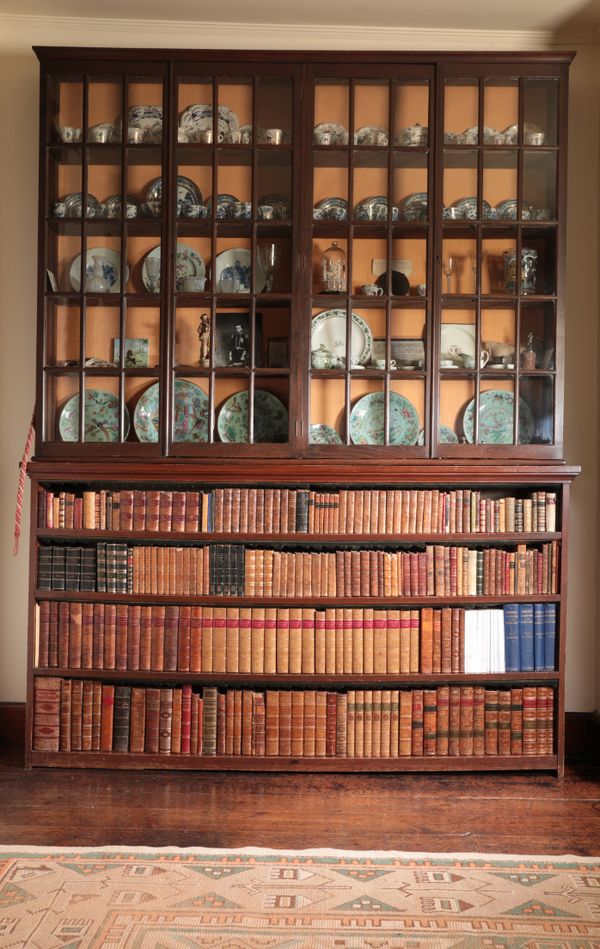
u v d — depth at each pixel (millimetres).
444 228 3703
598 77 4039
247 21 3975
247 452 3666
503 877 2754
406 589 3645
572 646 4090
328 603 3629
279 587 3629
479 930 2451
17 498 3689
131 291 3748
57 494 3699
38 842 2967
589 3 3779
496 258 3756
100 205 3725
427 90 3686
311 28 4000
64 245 3742
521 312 3740
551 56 3648
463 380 3742
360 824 3152
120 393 3682
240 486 3789
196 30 4004
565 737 4023
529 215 3729
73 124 3713
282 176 3707
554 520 3686
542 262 3742
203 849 2912
